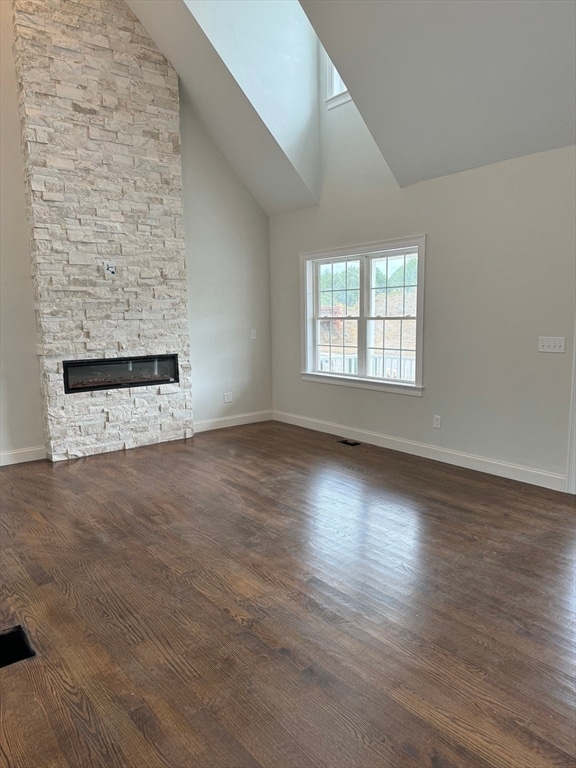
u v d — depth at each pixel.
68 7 4.39
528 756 1.53
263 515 3.39
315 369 5.93
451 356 4.35
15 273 4.53
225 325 5.97
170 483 4.05
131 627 2.20
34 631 2.18
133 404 5.13
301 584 2.53
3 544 3.01
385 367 5.05
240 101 4.92
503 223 3.86
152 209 5.04
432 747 1.56
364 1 3.31
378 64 3.69
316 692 1.80
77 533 3.15
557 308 3.61
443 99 3.68
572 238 3.48
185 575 2.63
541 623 2.19
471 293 4.14
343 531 3.13
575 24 2.84
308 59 5.20
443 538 3.01
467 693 1.79
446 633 2.12
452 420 4.42
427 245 4.42
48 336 4.55
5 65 4.31
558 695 1.77
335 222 5.31
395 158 4.38
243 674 1.90
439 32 3.26
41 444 4.80
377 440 5.16
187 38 4.65
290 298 6.03
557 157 3.51
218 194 5.74
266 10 4.84
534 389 3.81
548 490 3.78
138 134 4.88
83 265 4.68
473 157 3.94
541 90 3.25
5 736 1.63
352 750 1.55
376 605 2.34
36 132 4.32
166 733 1.63
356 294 5.27
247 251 6.07
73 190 4.55
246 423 6.28
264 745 1.58
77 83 4.50
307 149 5.30
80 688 1.84
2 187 4.39
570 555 2.79
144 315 5.10
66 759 1.54
